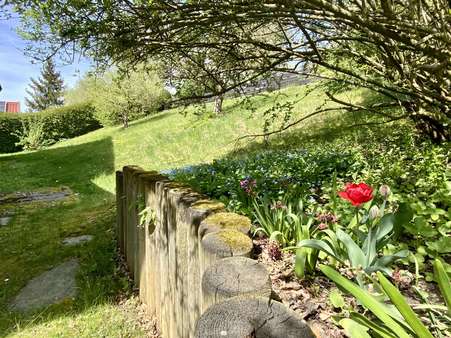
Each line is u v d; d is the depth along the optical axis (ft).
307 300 4.03
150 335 7.41
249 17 7.80
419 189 7.68
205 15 7.76
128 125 46.29
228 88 10.66
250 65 10.98
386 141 13.64
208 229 4.48
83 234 13.73
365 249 4.20
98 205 18.13
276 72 11.16
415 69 8.68
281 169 10.73
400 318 2.97
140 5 6.88
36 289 9.75
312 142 17.47
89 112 57.98
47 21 6.24
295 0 6.78
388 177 8.73
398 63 9.47
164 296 7.00
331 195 7.32
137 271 9.16
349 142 14.98
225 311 2.57
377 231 4.09
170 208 6.52
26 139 46.19
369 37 8.31
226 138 24.76
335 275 2.92
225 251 3.80
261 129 23.32
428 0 8.25
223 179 9.98
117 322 7.89
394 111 16.98
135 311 8.42
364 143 14.23
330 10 6.73
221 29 9.34
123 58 9.05
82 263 11.06
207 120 10.32
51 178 26.58
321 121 21.08
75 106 57.06
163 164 24.14
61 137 55.16
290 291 4.21
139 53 9.18
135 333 7.48
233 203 7.74
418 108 11.71
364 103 20.68
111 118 49.52
